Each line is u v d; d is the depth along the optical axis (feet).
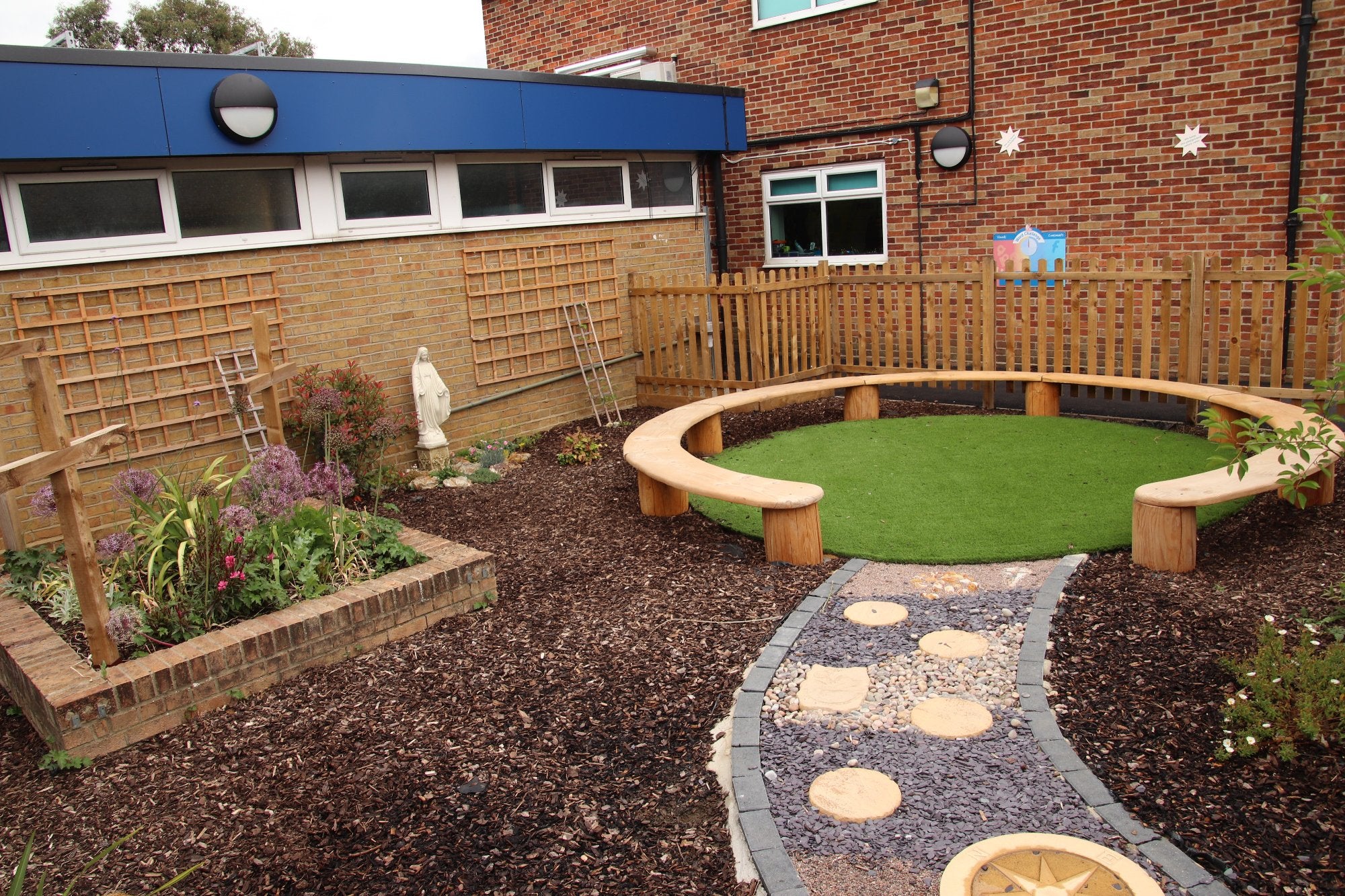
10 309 22.38
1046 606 15.67
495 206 31.94
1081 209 34.04
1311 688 11.47
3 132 21.26
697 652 15.39
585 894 10.13
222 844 11.48
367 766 12.87
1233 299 27.22
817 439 29.07
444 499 26.55
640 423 34.14
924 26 36.14
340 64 26.45
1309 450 18.33
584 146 33.01
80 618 17.02
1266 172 30.01
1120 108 32.48
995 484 23.15
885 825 10.57
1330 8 27.96
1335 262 25.66
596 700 14.17
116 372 23.93
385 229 28.86
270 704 14.85
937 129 36.68
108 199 23.82
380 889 10.45
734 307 37.22
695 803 11.59
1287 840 9.89
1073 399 32.19
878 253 39.63
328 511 19.08
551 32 48.85
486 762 12.78
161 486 18.98
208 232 25.54
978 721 12.45
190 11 117.80
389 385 29.53
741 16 41.29
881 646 14.85
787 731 12.67
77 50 21.98
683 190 38.34
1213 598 15.43
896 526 20.52
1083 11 32.55
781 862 10.11
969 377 30.48
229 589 16.20
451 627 17.21
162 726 14.24
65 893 9.93
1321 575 15.93
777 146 41.45
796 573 18.31
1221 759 11.23
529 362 33.30
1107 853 9.73
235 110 24.12
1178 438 26.50
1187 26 30.66
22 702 15.49
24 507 22.76
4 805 12.84
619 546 20.92
